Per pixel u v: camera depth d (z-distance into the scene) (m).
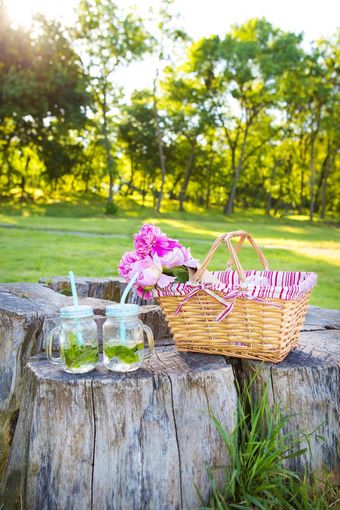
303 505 2.34
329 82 36.06
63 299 3.66
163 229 20.67
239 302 2.42
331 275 9.57
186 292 2.46
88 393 2.26
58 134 33.56
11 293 3.79
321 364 2.60
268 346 2.48
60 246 12.20
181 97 35.91
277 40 34.41
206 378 2.39
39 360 2.68
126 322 2.37
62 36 31.59
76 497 2.23
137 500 2.24
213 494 2.33
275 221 34.28
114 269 8.98
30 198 36.12
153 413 2.31
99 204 36.22
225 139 41.53
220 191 46.12
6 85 29.47
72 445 2.25
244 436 2.46
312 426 2.56
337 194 44.91
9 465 2.48
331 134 36.97
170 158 40.41
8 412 2.97
